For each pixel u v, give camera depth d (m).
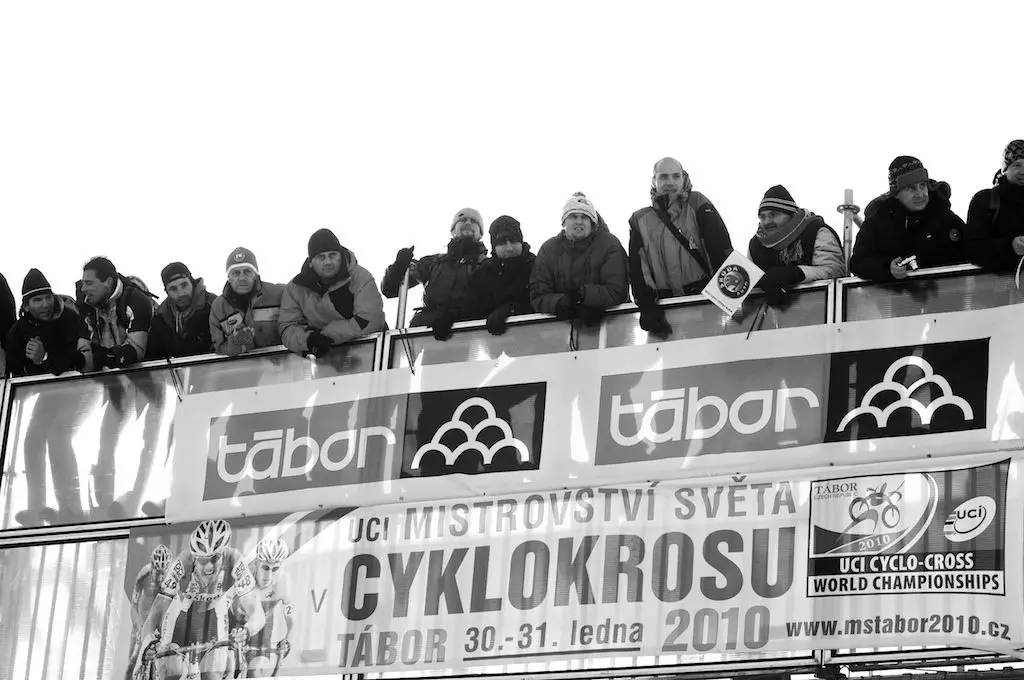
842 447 10.38
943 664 9.89
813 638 10.05
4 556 12.23
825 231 10.95
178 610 11.62
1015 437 9.97
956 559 9.85
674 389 10.91
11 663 11.89
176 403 12.22
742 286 10.59
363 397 11.70
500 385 11.37
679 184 11.22
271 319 12.13
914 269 10.49
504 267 11.61
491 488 11.15
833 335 10.62
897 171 10.58
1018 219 10.29
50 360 12.62
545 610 10.74
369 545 11.31
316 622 11.27
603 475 10.90
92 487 12.21
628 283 11.30
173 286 12.40
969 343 10.27
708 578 10.43
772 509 10.41
